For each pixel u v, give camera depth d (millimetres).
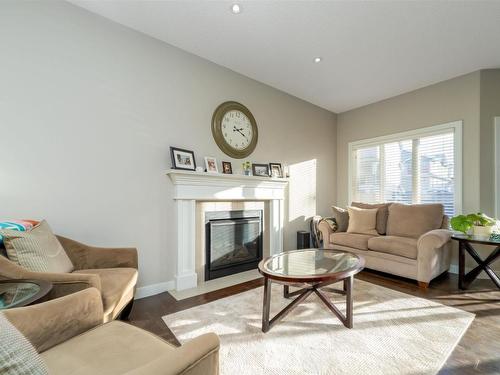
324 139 4516
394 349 1598
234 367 1447
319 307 2191
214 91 3096
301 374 1392
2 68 1882
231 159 3244
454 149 3381
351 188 4562
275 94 3777
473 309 2148
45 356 923
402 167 3943
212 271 3004
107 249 2049
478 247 3172
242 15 2295
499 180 3100
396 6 2146
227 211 3164
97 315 1161
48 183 2041
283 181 3607
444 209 3480
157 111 2641
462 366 1441
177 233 2680
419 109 3738
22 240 1502
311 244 4082
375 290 2576
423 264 2643
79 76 2199
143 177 2537
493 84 3150
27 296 1149
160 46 2678
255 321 1971
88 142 2234
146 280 2529
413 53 2854
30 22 1993
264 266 2021
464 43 2652
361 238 3260
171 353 749
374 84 3631
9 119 1897
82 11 2227
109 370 851
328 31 2500
